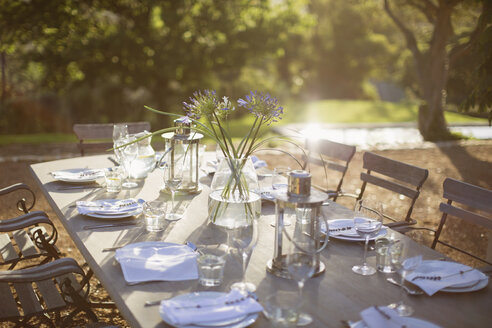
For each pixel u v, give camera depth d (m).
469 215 2.97
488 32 5.54
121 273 2.05
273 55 18.47
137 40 16.53
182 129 3.08
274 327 1.65
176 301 1.75
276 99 2.52
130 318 1.75
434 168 8.76
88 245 2.36
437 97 12.95
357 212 2.21
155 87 18.62
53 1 14.77
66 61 16.30
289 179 2.02
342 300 1.88
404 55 24.67
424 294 1.95
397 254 1.83
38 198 6.49
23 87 17.80
